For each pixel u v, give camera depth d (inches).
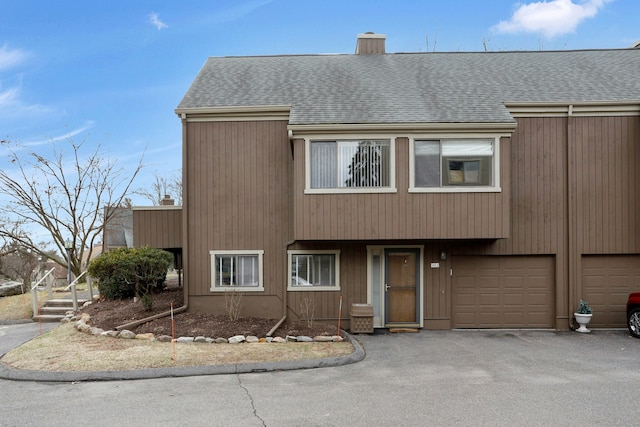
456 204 433.1
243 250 474.3
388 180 436.5
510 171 475.5
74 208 845.8
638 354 359.6
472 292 484.1
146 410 228.5
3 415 223.8
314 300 473.4
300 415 220.7
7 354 342.6
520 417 218.8
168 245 490.0
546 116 476.1
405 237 433.4
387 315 475.2
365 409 229.1
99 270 462.0
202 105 473.1
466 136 434.3
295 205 436.1
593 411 227.3
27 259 996.6
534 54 611.2
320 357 329.1
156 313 447.8
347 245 475.2
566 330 471.5
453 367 316.8
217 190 476.4
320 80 531.5
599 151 475.8
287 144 476.1
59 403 240.7
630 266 480.1
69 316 486.6
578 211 476.4
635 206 475.2
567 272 477.1
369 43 634.2
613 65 554.3
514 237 476.7
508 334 450.3
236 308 459.8
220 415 221.0
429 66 574.9
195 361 313.1
